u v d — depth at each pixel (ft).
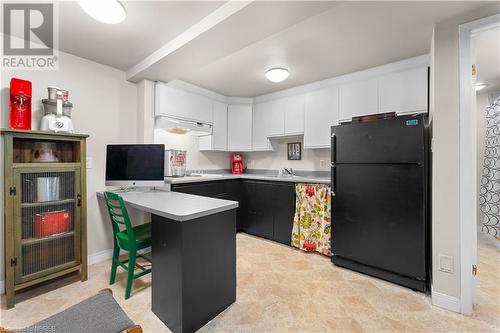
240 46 6.33
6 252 5.49
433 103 5.84
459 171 5.39
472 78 5.39
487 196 10.58
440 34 5.65
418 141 6.21
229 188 10.82
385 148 6.72
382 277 6.84
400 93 8.17
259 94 12.17
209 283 5.06
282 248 9.36
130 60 7.96
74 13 5.46
